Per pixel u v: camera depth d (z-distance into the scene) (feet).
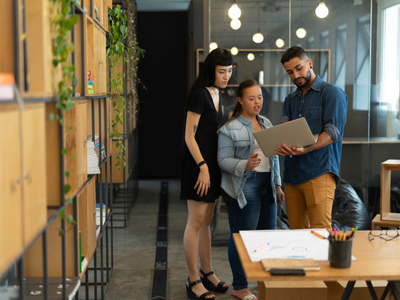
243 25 13.97
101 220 9.09
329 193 8.84
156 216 18.17
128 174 16.83
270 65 14.16
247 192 8.71
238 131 8.68
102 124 10.68
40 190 4.52
